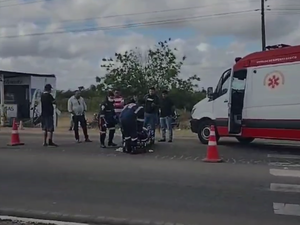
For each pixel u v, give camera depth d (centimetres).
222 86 1516
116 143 1598
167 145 1529
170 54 3872
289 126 1327
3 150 1394
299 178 938
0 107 2773
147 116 1529
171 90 3812
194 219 652
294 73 1316
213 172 1001
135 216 670
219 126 1514
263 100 1383
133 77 3794
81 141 1678
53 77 3002
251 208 708
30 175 980
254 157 1245
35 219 655
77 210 705
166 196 786
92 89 3825
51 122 1523
